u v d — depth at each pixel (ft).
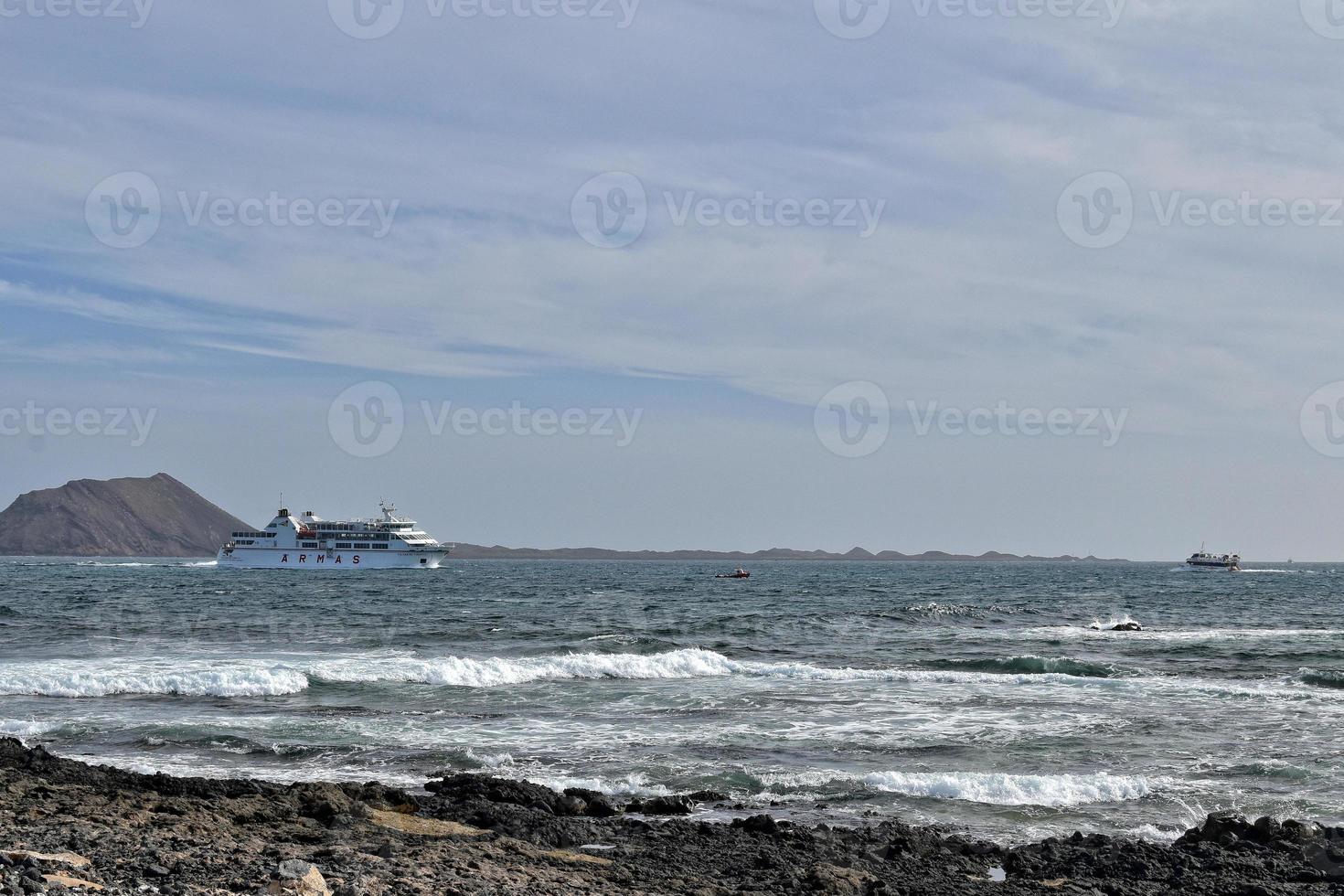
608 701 94.17
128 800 50.70
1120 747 73.26
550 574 593.01
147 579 458.91
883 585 431.84
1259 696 97.09
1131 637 171.63
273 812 49.90
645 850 47.16
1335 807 57.62
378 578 491.31
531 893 37.11
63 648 140.36
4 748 62.34
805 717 86.07
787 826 52.70
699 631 176.65
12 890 29.71
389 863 39.47
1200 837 51.03
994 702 93.71
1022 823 55.31
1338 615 241.76
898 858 47.44
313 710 89.20
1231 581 503.20
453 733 78.38
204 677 101.35
